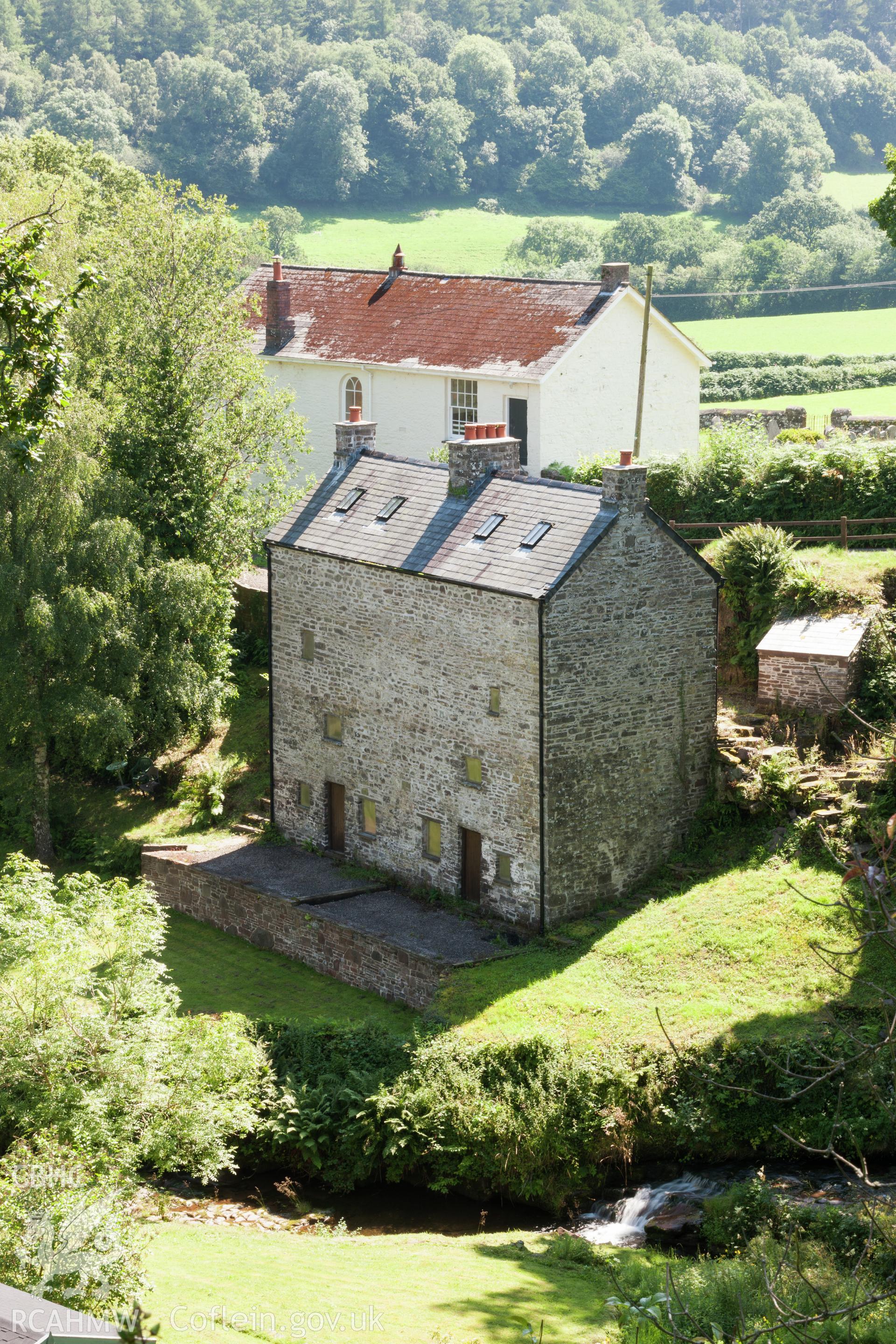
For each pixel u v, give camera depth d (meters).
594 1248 22.53
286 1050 28.56
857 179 134.62
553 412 44.28
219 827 38.69
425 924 31.66
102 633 38.56
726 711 34.25
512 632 29.94
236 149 123.00
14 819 40.88
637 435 40.09
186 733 41.88
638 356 46.09
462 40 141.88
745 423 42.88
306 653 35.59
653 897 31.16
